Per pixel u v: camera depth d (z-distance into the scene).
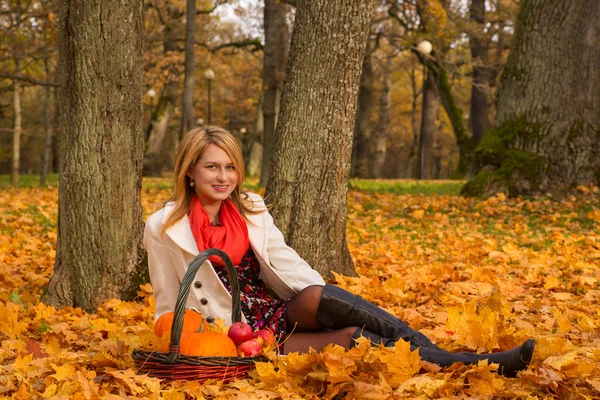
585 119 12.27
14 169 19.86
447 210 11.52
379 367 3.08
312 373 3.02
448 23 24.53
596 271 6.30
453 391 2.93
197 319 3.28
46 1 18.27
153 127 30.38
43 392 3.05
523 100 12.56
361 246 8.24
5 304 4.92
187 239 3.34
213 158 3.32
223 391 2.98
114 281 5.10
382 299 5.26
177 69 28.47
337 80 5.48
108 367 3.26
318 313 3.34
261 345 3.25
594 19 12.25
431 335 3.94
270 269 3.45
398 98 49.56
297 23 5.58
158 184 19.69
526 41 12.59
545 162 12.19
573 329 4.20
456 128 27.70
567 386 2.95
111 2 4.95
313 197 5.52
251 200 3.54
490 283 5.89
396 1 23.42
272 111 17.86
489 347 3.36
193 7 15.39
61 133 5.16
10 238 8.52
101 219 5.05
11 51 19.08
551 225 9.88
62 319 4.61
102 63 4.97
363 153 34.56
